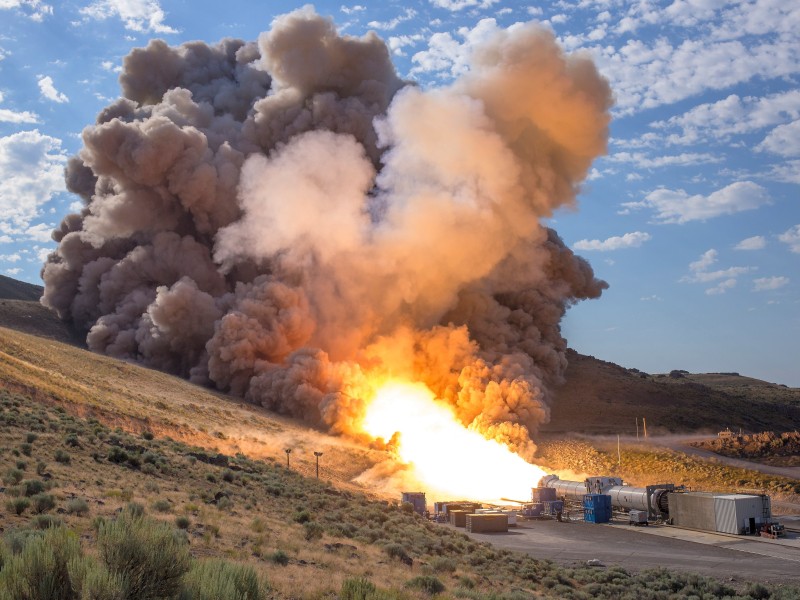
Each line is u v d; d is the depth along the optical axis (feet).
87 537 70.33
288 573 74.08
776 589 121.08
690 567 142.20
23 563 40.70
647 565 143.64
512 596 84.23
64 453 121.60
